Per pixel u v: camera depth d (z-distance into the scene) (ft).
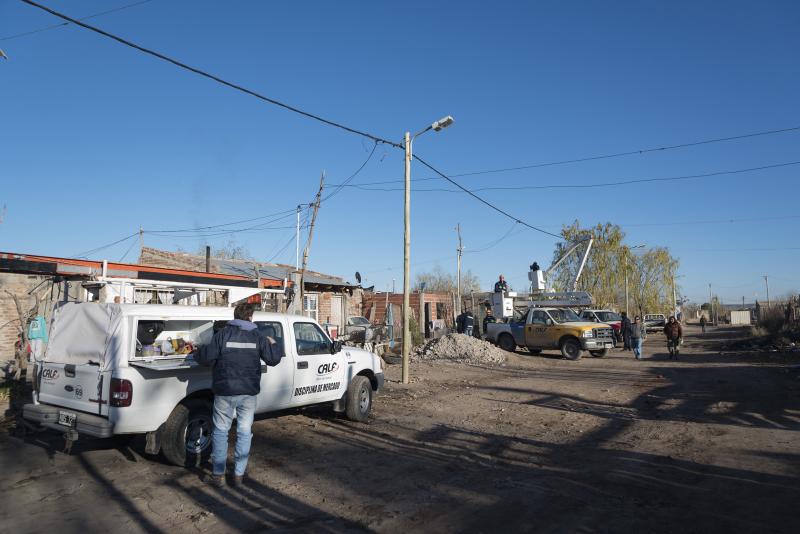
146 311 21.27
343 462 22.82
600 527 15.98
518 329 77.77
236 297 30.27
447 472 21.54
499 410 34.78
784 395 39.99
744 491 19.12
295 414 32.71
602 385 46.65
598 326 72.69
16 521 16.37
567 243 150.82
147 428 20.53
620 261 152.15
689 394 41.24
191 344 23.77
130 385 19.99
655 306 168.25
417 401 37.93
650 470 21.74
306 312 74.90
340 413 32.48
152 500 18.11
